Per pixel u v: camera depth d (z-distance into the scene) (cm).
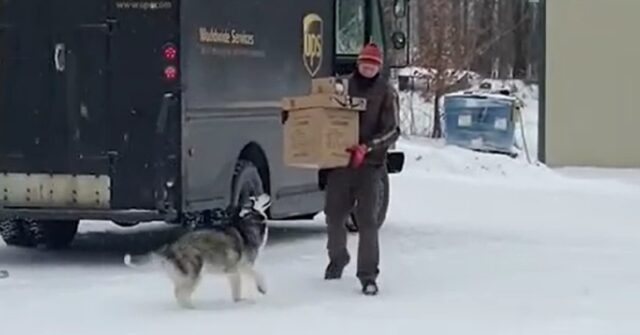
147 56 1226
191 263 1011
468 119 2823
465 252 1352
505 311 999
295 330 923
